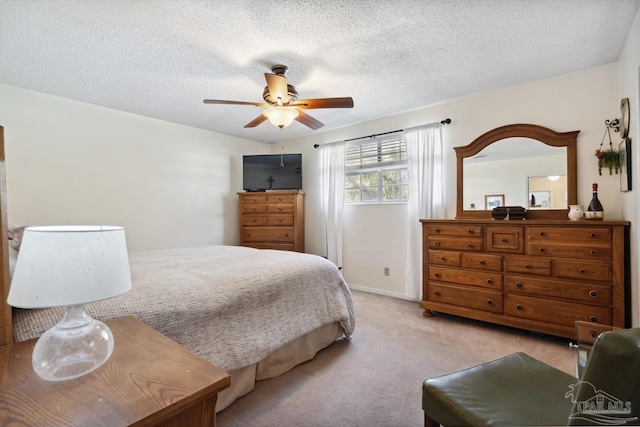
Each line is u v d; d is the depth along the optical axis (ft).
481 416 3.31
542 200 9.37
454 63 8.27
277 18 6.17
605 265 7.31
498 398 3.60
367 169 13.79
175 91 9.91
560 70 8.79
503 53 7.77
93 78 8.89
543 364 4.32
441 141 11.33
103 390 2.51
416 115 12.14
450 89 10.13
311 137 15.79
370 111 12.40
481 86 9.89
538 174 9.43
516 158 9.79
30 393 2.46
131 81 9.12
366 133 13.69
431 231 10.23
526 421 3.22
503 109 10.11
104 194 11.32
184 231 13.74
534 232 8.28
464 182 10.79
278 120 8.53
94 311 4.18
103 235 2.96
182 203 13.66
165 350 3.24
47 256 2.68
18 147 9.50
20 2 5.57
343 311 8.01
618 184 8.21
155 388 2.54
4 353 3.15
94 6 5.73
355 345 8.07
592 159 8.64
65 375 2.69
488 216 10.28
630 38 6.79
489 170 10.30
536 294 8.25
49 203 10.07
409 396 5.82
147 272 6.37
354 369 6.84
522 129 9.68
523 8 5.98
